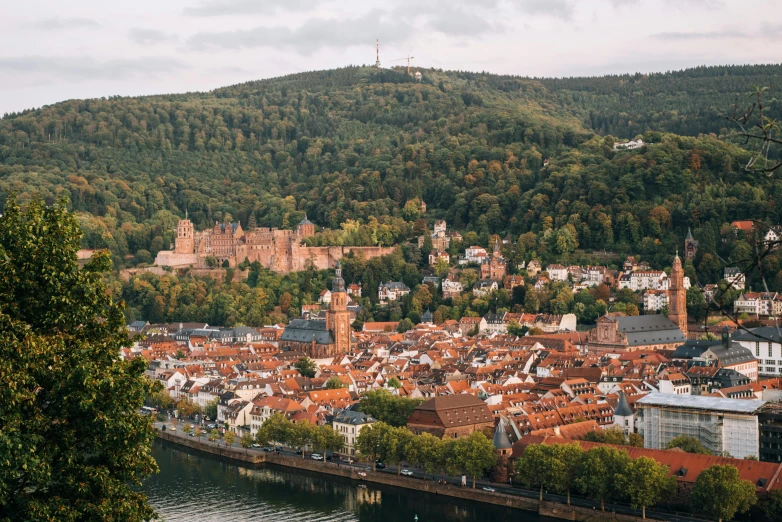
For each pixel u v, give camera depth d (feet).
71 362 479.82
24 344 462.19
